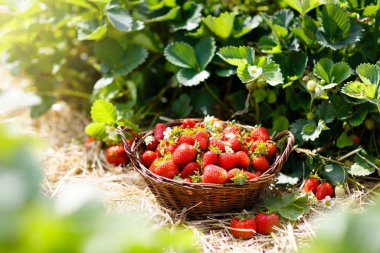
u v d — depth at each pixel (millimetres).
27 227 573
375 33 1339
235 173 1177
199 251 1125
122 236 637
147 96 1542
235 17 1439
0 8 1521
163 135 1288
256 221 1183
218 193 1172
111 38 1493
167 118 1449
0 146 621
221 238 1169
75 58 1660
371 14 1350
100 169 1403
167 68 1498
